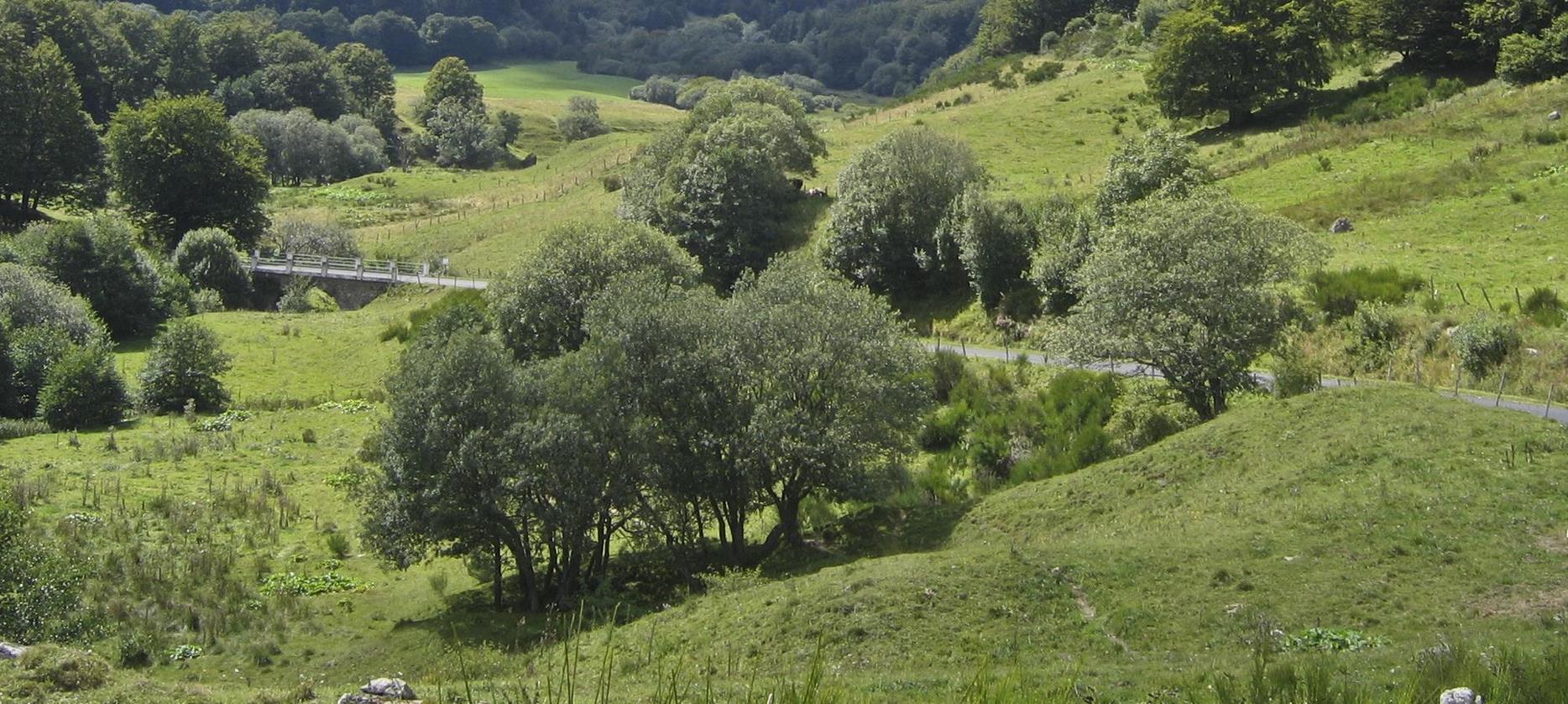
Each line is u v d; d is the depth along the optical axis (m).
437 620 29.75
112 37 135.50
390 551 31.00
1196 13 72.69
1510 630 18.08
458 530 30.84
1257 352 36.69
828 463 32.72
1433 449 27.09
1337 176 56.00
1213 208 37.28
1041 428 39.25
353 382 58.34
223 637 28.25
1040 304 49.19
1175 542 24.48
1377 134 60.16
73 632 25.69
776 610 23.36
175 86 139.38
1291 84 71.62
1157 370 40.22
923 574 23.81
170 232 88.62
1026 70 104.25
